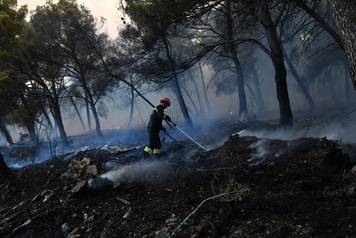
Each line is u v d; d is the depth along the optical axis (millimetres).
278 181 5992
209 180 6543
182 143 11328
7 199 8375
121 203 6371
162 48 21453
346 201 4824
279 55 12562
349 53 6125
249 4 12070
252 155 7621
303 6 12344
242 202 5277
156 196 6332
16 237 6188
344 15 6066
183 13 12609
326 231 4172
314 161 6555
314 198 5074
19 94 23688
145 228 5297
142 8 15922
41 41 24719
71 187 7648
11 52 20375
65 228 6086
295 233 4266
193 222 5016
